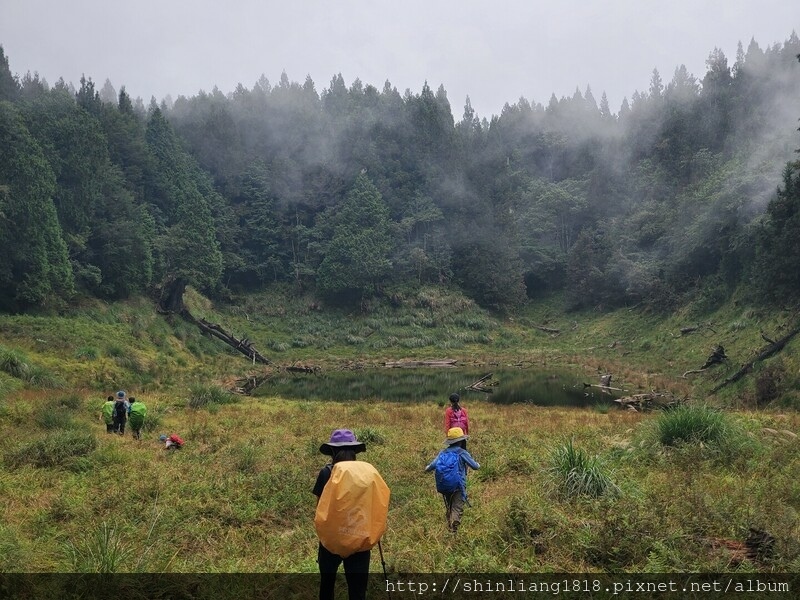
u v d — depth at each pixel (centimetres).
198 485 993
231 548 706
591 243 7675
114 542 623
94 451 1245
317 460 1234
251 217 8594
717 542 642
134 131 7031
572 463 910
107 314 4603
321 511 444
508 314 7762
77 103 7506
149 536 692
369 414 2164
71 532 741
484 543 682
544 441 1398
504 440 1421
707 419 1184
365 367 5644
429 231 8800
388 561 623
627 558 614
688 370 3925
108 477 1067
